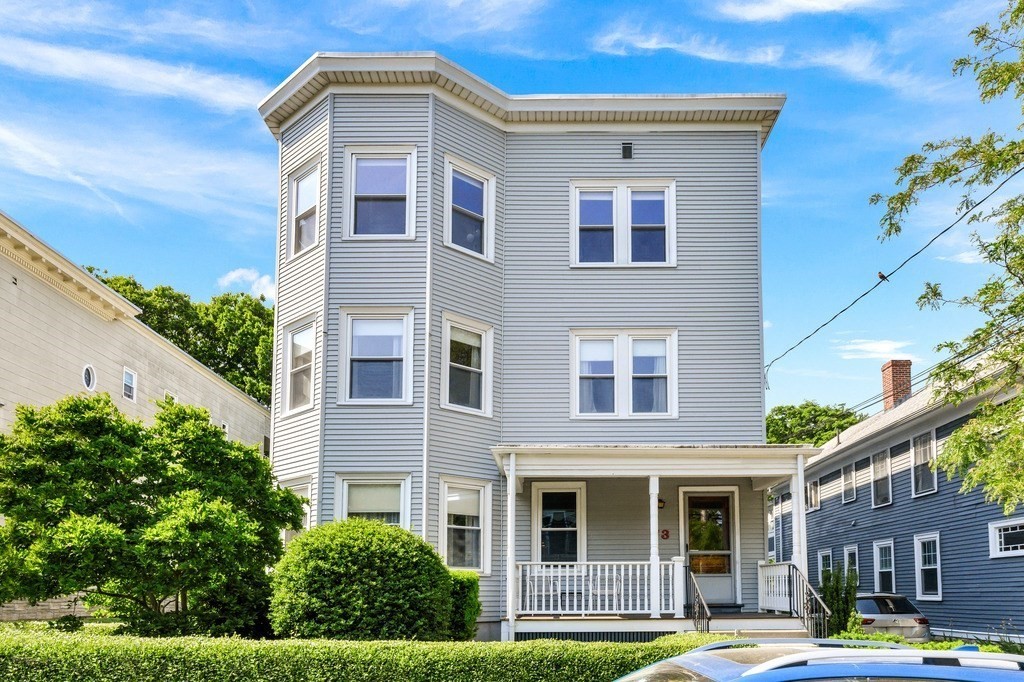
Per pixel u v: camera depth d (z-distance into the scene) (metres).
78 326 20.48
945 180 12.12
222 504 12.33
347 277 17.75
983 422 11.67
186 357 26.72
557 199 19.50
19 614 17.88
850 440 28.98
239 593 13.16
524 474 16.56
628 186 19.61
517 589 16.50
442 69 18.05
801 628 15.54
